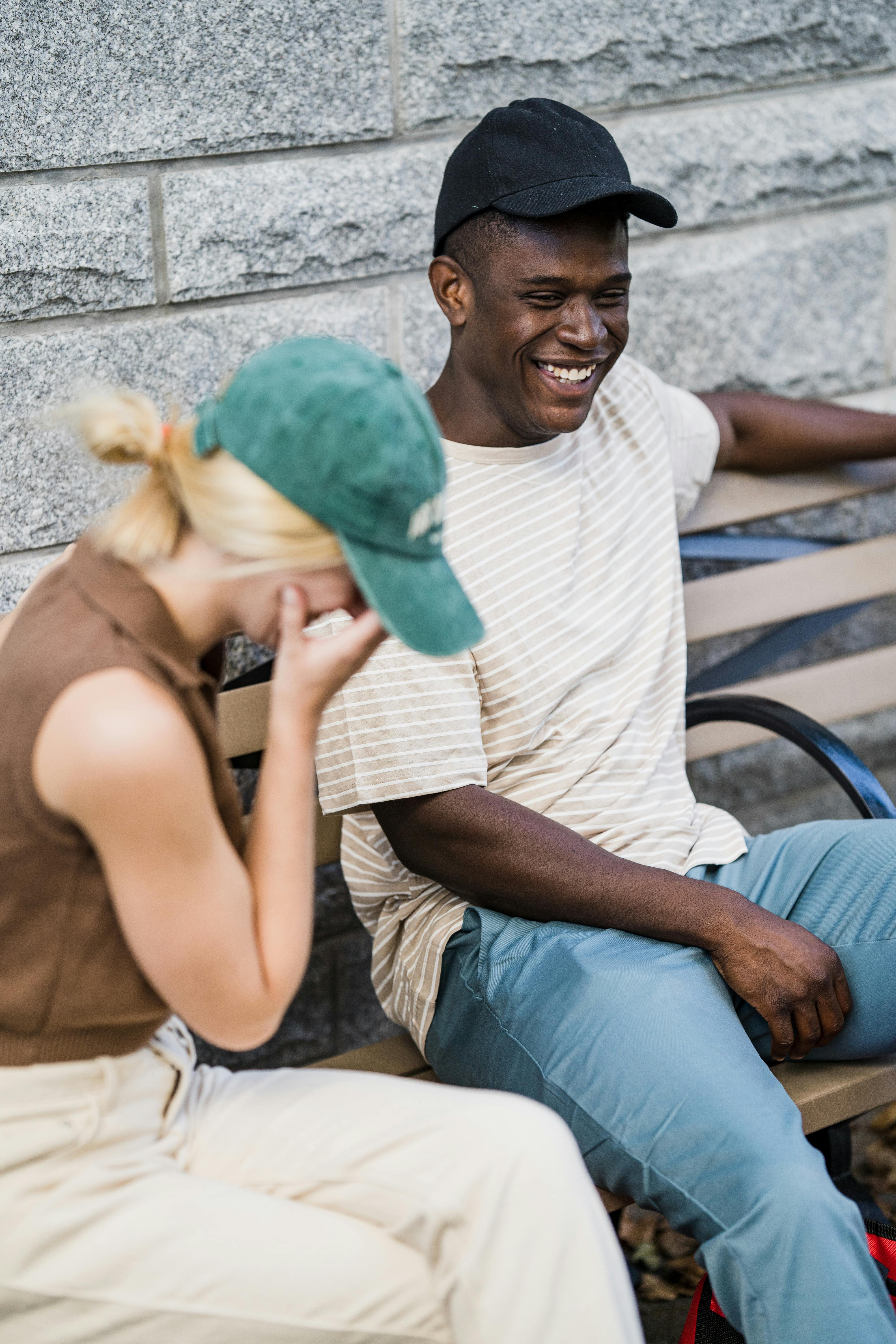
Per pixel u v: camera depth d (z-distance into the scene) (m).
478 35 2.30
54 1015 1.30
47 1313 1.31
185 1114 1.45
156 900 1.23
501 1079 1.77
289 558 1.22
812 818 3.11
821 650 3.11
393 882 2.05
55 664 1.22
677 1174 1.56
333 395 1.19
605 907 1.79
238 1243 1.31
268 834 1.33
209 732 1.29
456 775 1.82
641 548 2.13
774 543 2.71
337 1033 2.58
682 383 2.70
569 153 1.88
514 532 1.99
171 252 2.12
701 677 2.69
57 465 2.09
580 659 2.01
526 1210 1.33
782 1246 1.46
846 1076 1.86
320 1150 1.40
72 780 1.20
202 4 2.04
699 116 2.57
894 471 2.70
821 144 2.71
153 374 2.15
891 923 1.86
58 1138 1.31
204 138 2.10
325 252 2.25
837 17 2.65
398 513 1.21
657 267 2.60
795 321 2.79
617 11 2.43
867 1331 1.42
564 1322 1.32
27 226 1.99
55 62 1.96
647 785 2.06
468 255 1.94
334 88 2.19
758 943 1.76
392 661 1.81
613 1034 1.66
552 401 1.95
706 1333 1.62
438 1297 1.36
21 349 2.03
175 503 1.28
